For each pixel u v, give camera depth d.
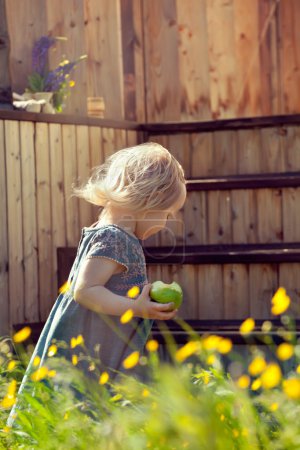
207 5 6.81
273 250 4.85
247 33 6.87
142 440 1.70
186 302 4.85
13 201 4.68
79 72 5.99
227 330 4.48
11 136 4.68
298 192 5.20
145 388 1.97
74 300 2.70
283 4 6.97
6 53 4.80
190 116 6.80
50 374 2.34
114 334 2.68
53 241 4.93
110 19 6.12
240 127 5.61
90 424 1.99
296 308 4.70
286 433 1.75
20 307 4.70
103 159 5.33
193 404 1.69
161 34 6.67
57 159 4.98
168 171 2.75
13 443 2.10
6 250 4.63
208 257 4.79
